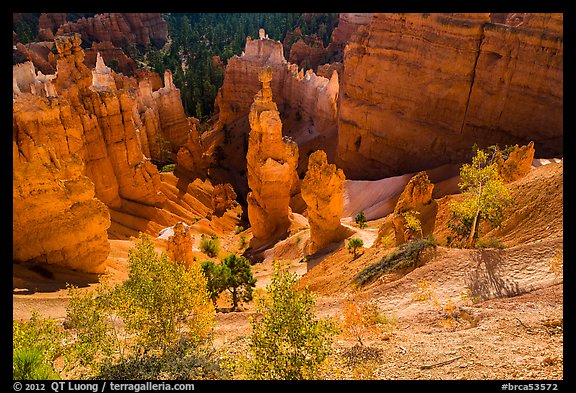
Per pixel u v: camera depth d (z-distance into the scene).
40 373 11.71
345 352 13.71
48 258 26.23
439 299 18.03
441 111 53.16
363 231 39.53
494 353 12.10
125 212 48.75
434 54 52.91
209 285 25.44
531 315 14.33
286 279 10.95
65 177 27.45
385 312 18.06
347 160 66.94
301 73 95.75
